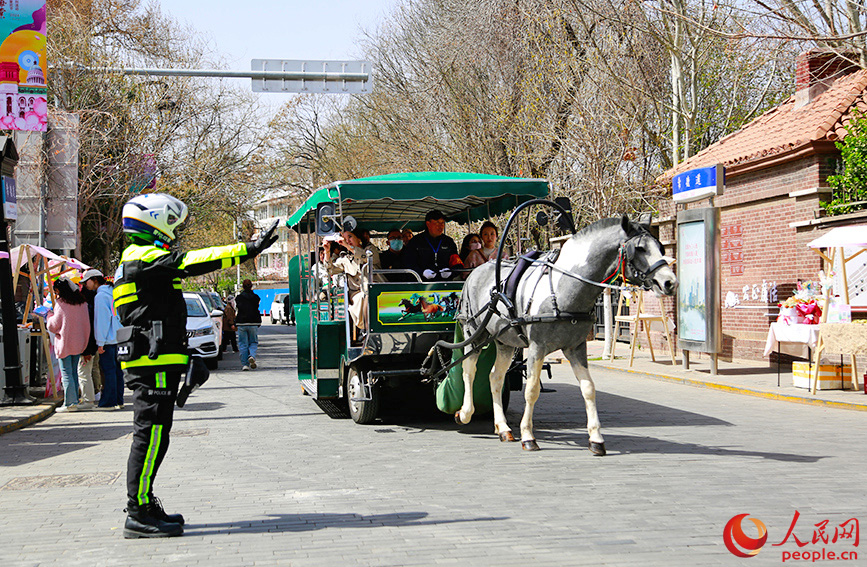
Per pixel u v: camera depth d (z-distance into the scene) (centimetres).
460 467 760
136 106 2467
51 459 852
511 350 912
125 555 513
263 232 553
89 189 2170
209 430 1023
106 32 2703
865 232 1166
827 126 1481
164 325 557
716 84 2558
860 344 1155
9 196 1348
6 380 1242
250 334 1927
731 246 1777
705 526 551
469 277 941
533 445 838
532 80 2348
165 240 589
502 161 2722
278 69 1392
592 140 2083
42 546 534
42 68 1374
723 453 805
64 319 1208
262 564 489
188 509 623
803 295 1323
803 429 950
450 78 2859
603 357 1864
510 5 2548
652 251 748
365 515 595
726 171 1734
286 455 841
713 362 1486
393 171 3306
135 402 557
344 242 1011
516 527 556
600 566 473
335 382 1062
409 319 964
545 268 827
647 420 1033
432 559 492
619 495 639
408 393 1330
